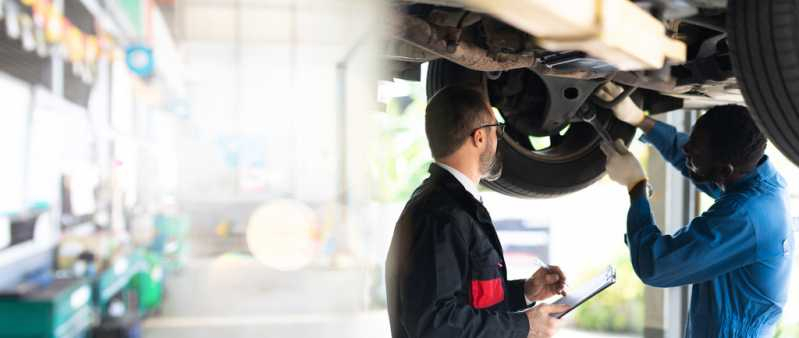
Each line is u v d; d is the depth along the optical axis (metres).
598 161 3.43
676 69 2.89
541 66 2.39
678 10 1.98
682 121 4.54
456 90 2.22
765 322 2.53
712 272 2.39
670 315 4.92
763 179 2.47
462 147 2.15
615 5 1.51
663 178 4.81
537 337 2.08
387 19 1.75
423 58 2.48
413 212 2.08
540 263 2.54
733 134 2.40
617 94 3.14
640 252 2.38
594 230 10.03
